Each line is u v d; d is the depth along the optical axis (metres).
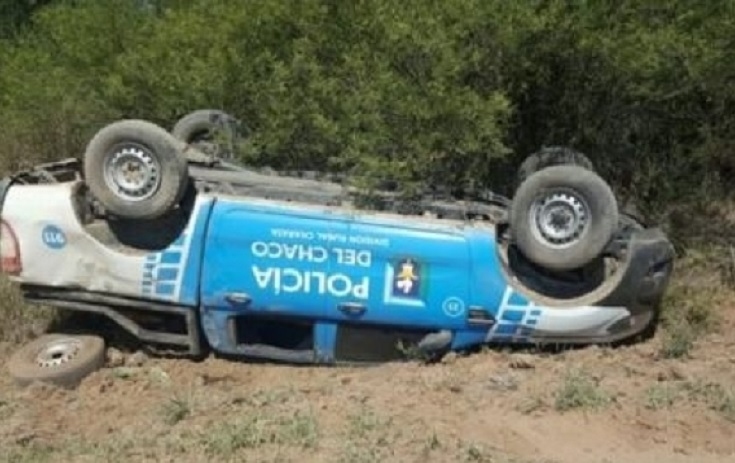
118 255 7.50
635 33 8.74
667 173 10.00
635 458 6.23
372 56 8.66
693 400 6.93
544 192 7.41
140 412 7.02
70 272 7.58
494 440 6.39
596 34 8.66
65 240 7.55
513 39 8.41
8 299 8.40
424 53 8.28
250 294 7.46
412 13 8.53
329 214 7.47
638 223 8.13
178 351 7.80
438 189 8.11
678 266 9.20
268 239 7.43
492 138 8.14
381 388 7.14
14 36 19.91
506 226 7.73
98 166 7.43
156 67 10.95
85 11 13.76
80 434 6.75
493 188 8.86
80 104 12.61
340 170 8.71
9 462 6.29
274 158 8.92
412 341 7.59
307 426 6.45
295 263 7.43
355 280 7.40
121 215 7.47
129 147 7.39
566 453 6.27
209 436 6.39
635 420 6.68
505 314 7.48
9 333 8.29
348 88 8.70
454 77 8.23
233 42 9.80
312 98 8.62
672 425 6.64
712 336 8.12
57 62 14.15
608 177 9.79
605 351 7.66
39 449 6.50
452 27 8.38
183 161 7.45
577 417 6.71
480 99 8.26
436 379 7.21
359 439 6.30
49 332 8.20
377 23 8.66
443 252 7.39
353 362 7.64
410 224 7.45
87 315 8.30
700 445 6.43
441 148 8.11
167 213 7.55
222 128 9.14
